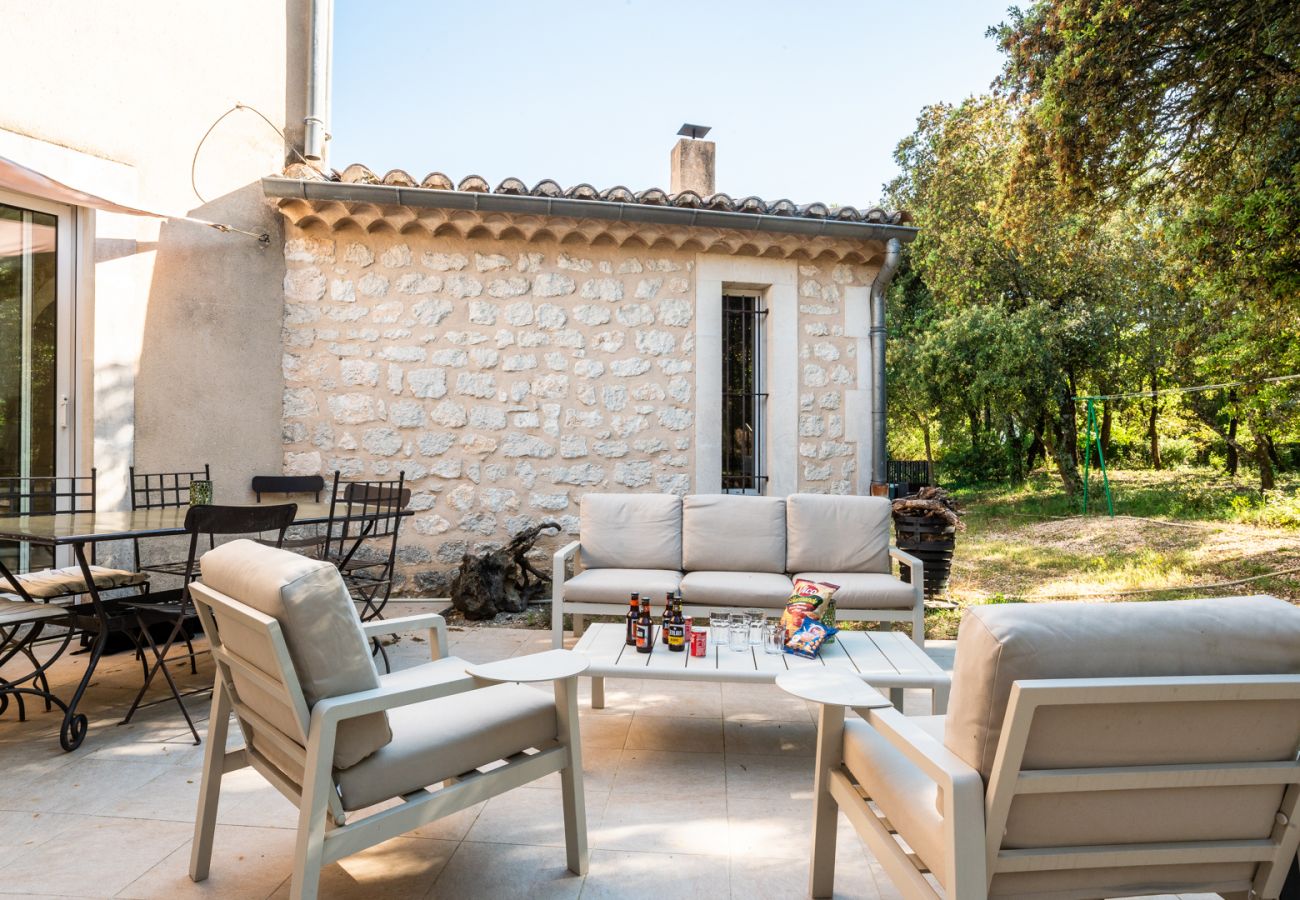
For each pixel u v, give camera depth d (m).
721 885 2.01
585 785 2.63
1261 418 12.45
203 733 3.06
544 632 4.84
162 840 2.21
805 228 5.68
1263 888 1.46
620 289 5.88
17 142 4.41
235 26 5.58
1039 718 1.30
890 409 18.67
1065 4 6.80
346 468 5.67
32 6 4.52
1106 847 1.39
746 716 3.37
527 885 2.00
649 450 5.89
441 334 5.73
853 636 3.23
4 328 4.59
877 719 1.62
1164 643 1.33
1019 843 1.37
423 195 5.32
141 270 5.03
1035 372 14.16
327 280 5.68
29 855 2.12
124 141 4.95
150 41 5.08
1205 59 6.41
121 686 3.63
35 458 4.71
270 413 5.59
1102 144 7.02
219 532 3.16
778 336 6.01
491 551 5.72
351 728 1.66
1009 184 8.77
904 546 5.81
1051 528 10.85
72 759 2.79
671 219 5.54
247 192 5.56
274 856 2.13
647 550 4.42
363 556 5.64
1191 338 12.14
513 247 5.78
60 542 2.80
